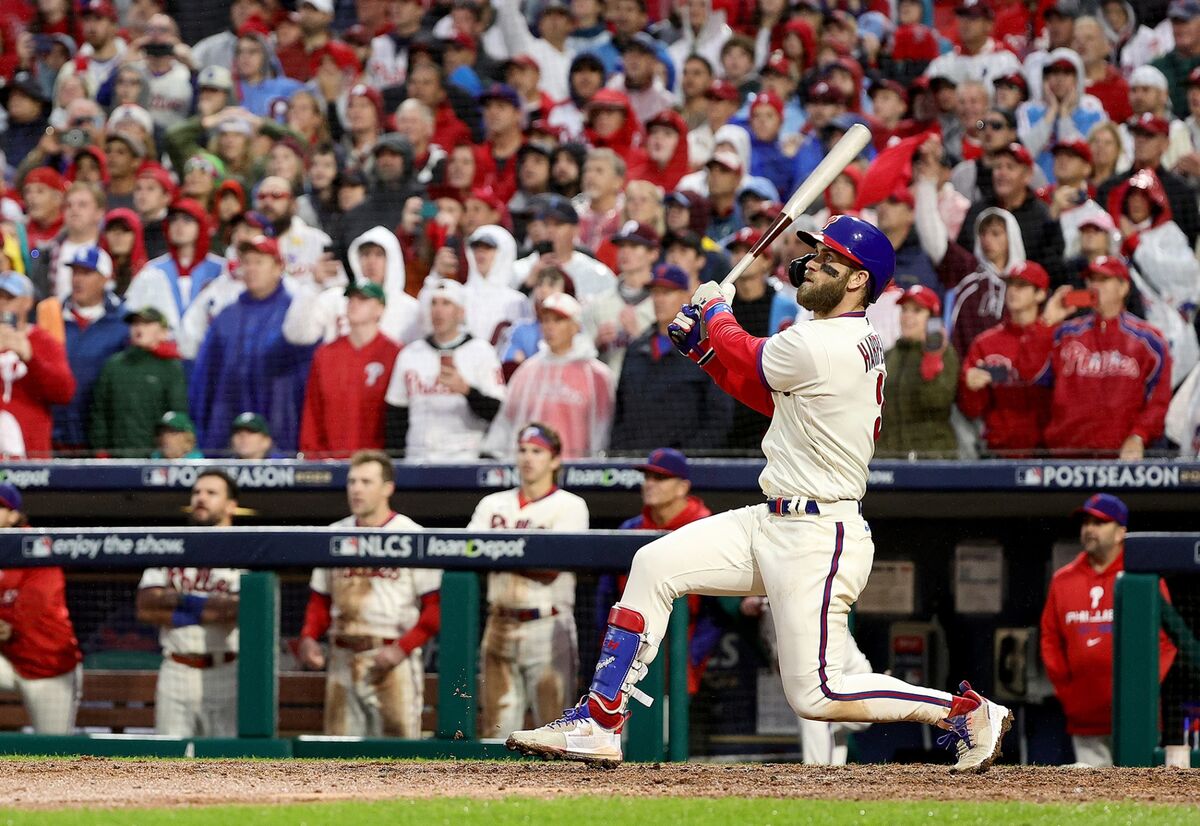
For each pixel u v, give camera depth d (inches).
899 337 1229.1
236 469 1249.4
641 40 1635.1
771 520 626.2
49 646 1013.2
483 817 543.2
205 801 609.6
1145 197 1325.0
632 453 1246.3
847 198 1338.6
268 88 1743.4
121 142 1599.4
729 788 657.6
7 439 1314.0
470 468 1233.4
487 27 1742.1
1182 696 957.8
